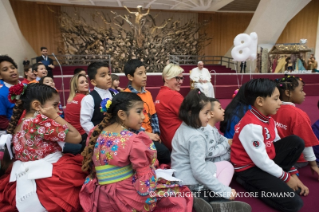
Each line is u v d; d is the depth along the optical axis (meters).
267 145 1.68
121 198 1.31
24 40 9.76
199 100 1.60
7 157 1.62
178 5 11.96
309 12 10.95
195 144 1.57
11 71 2.19
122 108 1.32
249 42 6.45
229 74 7.87
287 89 2.09
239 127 1.74
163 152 1.98
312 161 1.92
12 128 1.56
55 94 1.47
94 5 11.62
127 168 1.35
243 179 1.77
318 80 8.22
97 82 2.06
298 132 1.91
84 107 2.01
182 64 11.45
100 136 1.38
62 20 11.01
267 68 9.23
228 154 1.96
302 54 8.62
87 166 1.41
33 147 1.44
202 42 13.64
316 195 1.75
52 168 1.43
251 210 1.56
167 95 2.21
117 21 12.41
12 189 1.43
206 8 12.30
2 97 2.12
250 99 1.67
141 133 1.36
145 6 12.03
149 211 1.38
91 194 1.39
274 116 2.07
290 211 1.53
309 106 5.67
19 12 10.76
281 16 9.21
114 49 11.16
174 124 2.21
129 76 2.20
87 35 11.13
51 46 11.70
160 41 11.66
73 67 10.22
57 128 1.41
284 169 1.79
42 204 1.36
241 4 11.98
